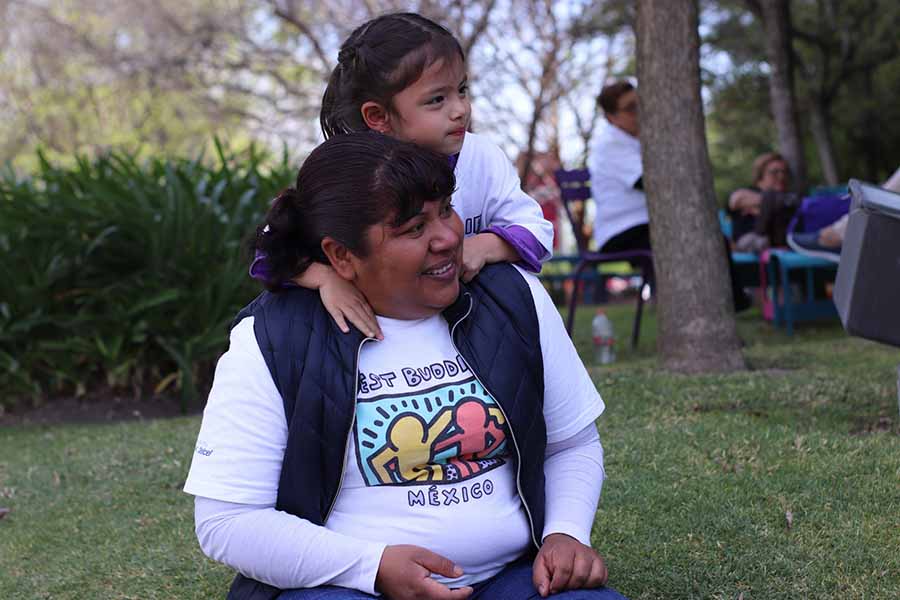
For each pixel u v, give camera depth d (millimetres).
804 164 11266
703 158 5461
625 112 6617
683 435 3998
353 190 1758
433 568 1723
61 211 6297
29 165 21438
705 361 5414
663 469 3615
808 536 2951
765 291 8422
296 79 16531
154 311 6148
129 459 4520
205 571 3109
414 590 1703
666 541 3000
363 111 2139
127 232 6215
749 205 8586
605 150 6707
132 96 20703
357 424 1793
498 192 2340
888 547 2828
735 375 5129
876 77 18000
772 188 8469
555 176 7484
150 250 6227
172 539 3432
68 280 6234
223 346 6219
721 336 5449
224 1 16812
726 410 4445
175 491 4020
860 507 3125
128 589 3031
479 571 1884
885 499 3168
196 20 16516
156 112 21906
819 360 5859
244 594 1845
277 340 1799
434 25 2125
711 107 18625
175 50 16312
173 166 6551
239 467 1772
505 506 1886
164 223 6168
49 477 4371
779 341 7258
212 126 18703
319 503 1791
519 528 1886
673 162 5434
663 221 5500
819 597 2586
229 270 6145
